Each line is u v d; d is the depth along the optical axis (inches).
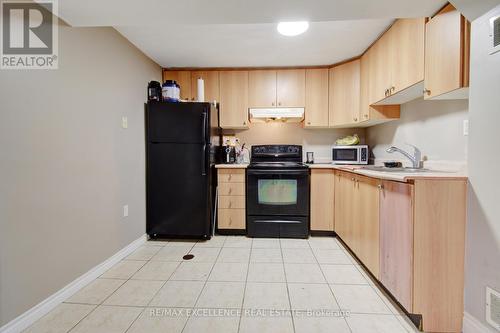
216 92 128.0
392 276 63.4
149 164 110.4
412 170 78.2
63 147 67.2
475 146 51.6
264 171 114.2
